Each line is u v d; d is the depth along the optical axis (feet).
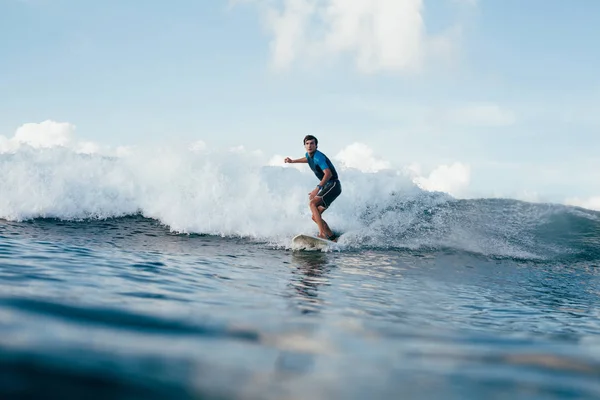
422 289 14.89
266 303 9.46
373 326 7.91
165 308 7.58
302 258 20.26
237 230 26.17
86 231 22.85
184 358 4.64
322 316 8.50
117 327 5.83
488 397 4.10
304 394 3.84
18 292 7.78
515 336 8.27
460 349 6.31
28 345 4.62
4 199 26.17
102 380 3.88
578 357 6.10
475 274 19.60
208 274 13.60
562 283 18.89
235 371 4.34
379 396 3.91
